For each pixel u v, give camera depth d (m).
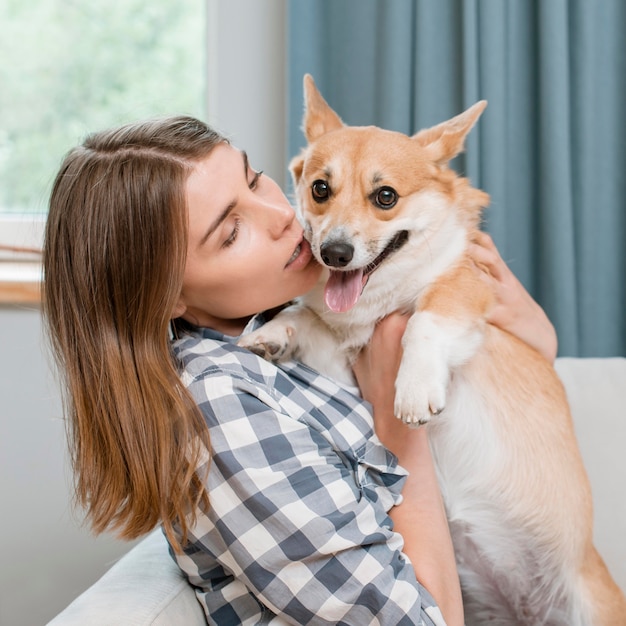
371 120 2.28
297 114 2.25
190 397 1.11
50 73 2.60
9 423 2.34
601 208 2.27
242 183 1.20
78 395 1.17
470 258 1.55
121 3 2.60
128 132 1.21
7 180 2.60
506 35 2.23
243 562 1.09
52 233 1.20
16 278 2.28
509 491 1.46
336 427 1.22
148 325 1.14
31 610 2.37
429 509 1.26
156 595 1.19
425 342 1.31
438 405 1.21
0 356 2.33
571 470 1.52
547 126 2.17
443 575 1.20
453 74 2.24
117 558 2.34
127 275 1.14
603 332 2.30
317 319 1.50
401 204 1.46
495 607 1.54
